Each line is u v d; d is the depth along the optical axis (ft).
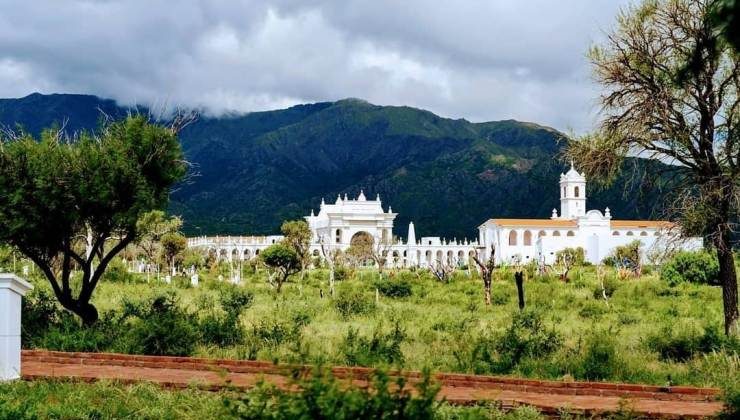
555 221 444.96
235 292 106.22
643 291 145.18
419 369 48.24
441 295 142.31
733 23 24.76
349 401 21.43
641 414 36.04
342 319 89.25
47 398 37.88
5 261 141.79
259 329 64.69
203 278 212.23
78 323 65.16
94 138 70.54
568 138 68.03
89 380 43.32
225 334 59.77
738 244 63.62
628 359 52.47
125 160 67.92
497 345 57.06
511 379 43.42
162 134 70.54
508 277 200.95
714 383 43.86
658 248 67.51
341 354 52.80
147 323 56.65
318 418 21.72
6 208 64.08
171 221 213.87
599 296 136.98
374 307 100.17
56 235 67.26
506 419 34.45
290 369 23.26
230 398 27.35
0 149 64.85
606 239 388.16
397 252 471.62
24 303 67.10
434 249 485.56
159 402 36.94
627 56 64.18
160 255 224.74
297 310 90.12
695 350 57.21
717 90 61.82
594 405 38.04
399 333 62.23
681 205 62.75
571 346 58.85
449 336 66.23
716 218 62.34
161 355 54.19
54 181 65.00
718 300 127.44
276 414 22.20
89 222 69.15
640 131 63.72
